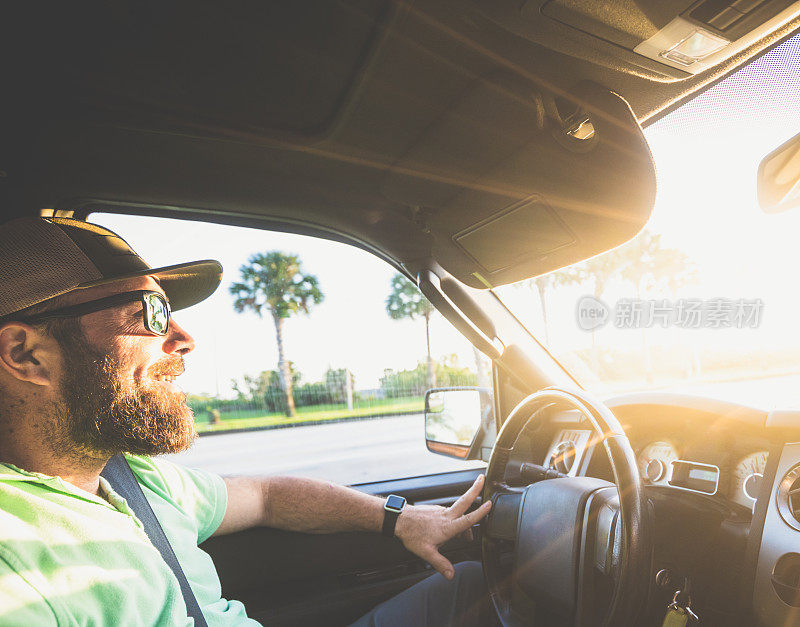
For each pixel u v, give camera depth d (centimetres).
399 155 171
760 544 141
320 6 123
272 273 2966
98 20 124
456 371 3303
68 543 98
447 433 256
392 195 188
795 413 143
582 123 138
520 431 173
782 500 140
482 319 211
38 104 141
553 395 151
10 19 121
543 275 178
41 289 106
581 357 226
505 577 172
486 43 127
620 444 126
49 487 105
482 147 151
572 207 142
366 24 128
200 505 161
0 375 105
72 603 92
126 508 121
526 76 134
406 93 146
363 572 196
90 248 114
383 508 176
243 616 151
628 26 113
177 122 154
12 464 105
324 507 178
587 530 134
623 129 122
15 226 109
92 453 114
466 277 199
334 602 181
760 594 140
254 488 180
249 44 134
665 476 174
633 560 116
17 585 86
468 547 213
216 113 155
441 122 152
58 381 108
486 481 178
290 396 3106
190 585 136
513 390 231
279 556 184
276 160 174
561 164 136
